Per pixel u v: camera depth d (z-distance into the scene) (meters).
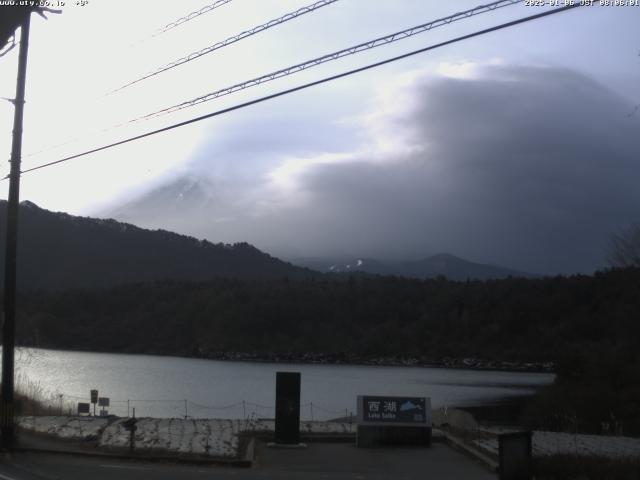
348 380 83.62
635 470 15.79
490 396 68.00
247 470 16.12
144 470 15.45
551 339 96.50
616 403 40.34
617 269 80.31
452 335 113.56
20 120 17.55
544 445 21.00
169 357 114.38
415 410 19.84
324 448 19.27
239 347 115.88
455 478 15.46
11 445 16.84
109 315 127.62
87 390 60.62
